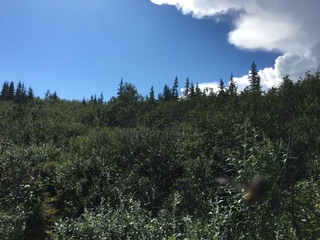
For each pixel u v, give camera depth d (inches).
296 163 129.7
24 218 228.5
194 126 383.6
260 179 103.9
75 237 181.8
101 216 193.3
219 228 125.4
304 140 212.7
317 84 480.7
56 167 346.3
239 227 123.4
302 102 403.9
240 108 447.2
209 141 327.9
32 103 1797.5
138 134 382.9
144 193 265.6
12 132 638.5
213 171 264.4
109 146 380.8
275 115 355.9
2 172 286.2
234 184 118.0
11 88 2461.9
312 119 339.9
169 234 163.2
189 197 222.1
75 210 263.6
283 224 104.1
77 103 1844.2
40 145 516.7
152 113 795.4
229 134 326.0
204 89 802.8
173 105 826.2
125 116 933.8
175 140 363.9
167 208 217.9
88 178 322.7
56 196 301.7
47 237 230.8
